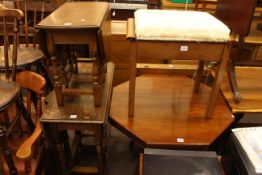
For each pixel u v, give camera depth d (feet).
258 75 5.87
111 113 4.68
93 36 3.35
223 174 3.29
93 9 4.19
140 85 5.67
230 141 3.86
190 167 3.36
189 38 3.66
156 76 6.15
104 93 4.45
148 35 3.64
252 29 7.25
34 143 3.23
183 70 6.46
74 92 3.96
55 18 3.53
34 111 4.68
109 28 4.56
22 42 6.93
